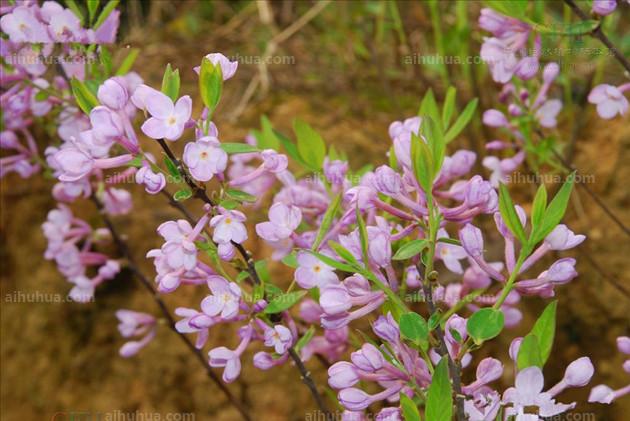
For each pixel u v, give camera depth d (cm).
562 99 71
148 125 42
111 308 74
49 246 59
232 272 60
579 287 63
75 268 59
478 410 42
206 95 43
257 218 67
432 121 42
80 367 74
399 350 43
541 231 42
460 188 46
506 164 57
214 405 69
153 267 73
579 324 63
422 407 54
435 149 42
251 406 67
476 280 49
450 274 61
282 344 45
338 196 46
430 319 42
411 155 42
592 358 62
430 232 42
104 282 74
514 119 57
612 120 68
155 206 73
